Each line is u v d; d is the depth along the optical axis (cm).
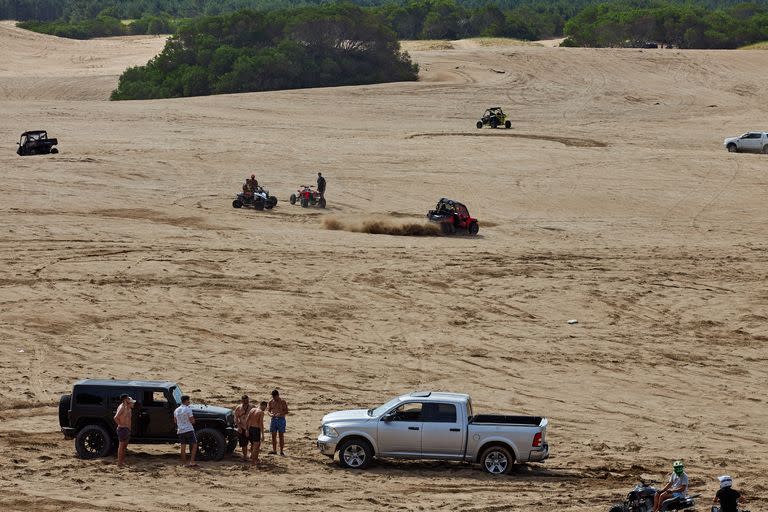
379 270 12512
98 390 6612
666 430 7669
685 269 13075
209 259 12731
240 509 5519
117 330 9919
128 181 17725
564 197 17875
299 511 5512
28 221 14538
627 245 14562
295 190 17725
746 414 8144
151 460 6588
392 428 6475
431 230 15050
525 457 6391
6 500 5509
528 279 12306
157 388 6612
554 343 10000
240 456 6800
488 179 19025
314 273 12275
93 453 6562
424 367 9131
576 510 5647
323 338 9938
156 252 13000
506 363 9331
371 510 5575
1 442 6806
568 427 7669
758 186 18850
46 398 7931
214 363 9031
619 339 10206
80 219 14850
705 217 16762
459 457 6450
